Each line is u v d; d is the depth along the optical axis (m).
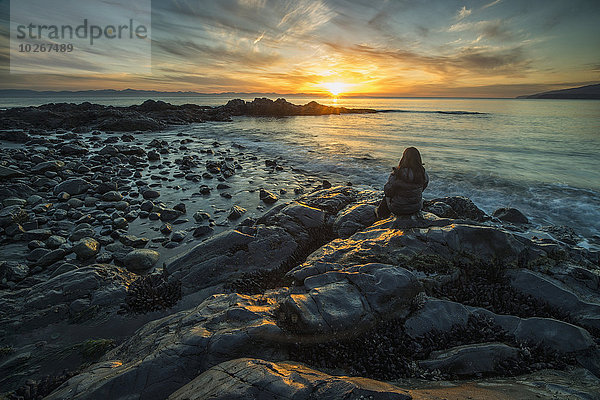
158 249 11.34
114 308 7.52
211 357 4.61
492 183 18.94
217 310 5.97
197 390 3.68
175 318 6.36
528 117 74.00
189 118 60.97
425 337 5.14
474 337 5.18
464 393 3.66
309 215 10.02
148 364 4.59
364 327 5.07
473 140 36.22
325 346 4.84
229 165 23.50
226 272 8.43
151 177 20.72
